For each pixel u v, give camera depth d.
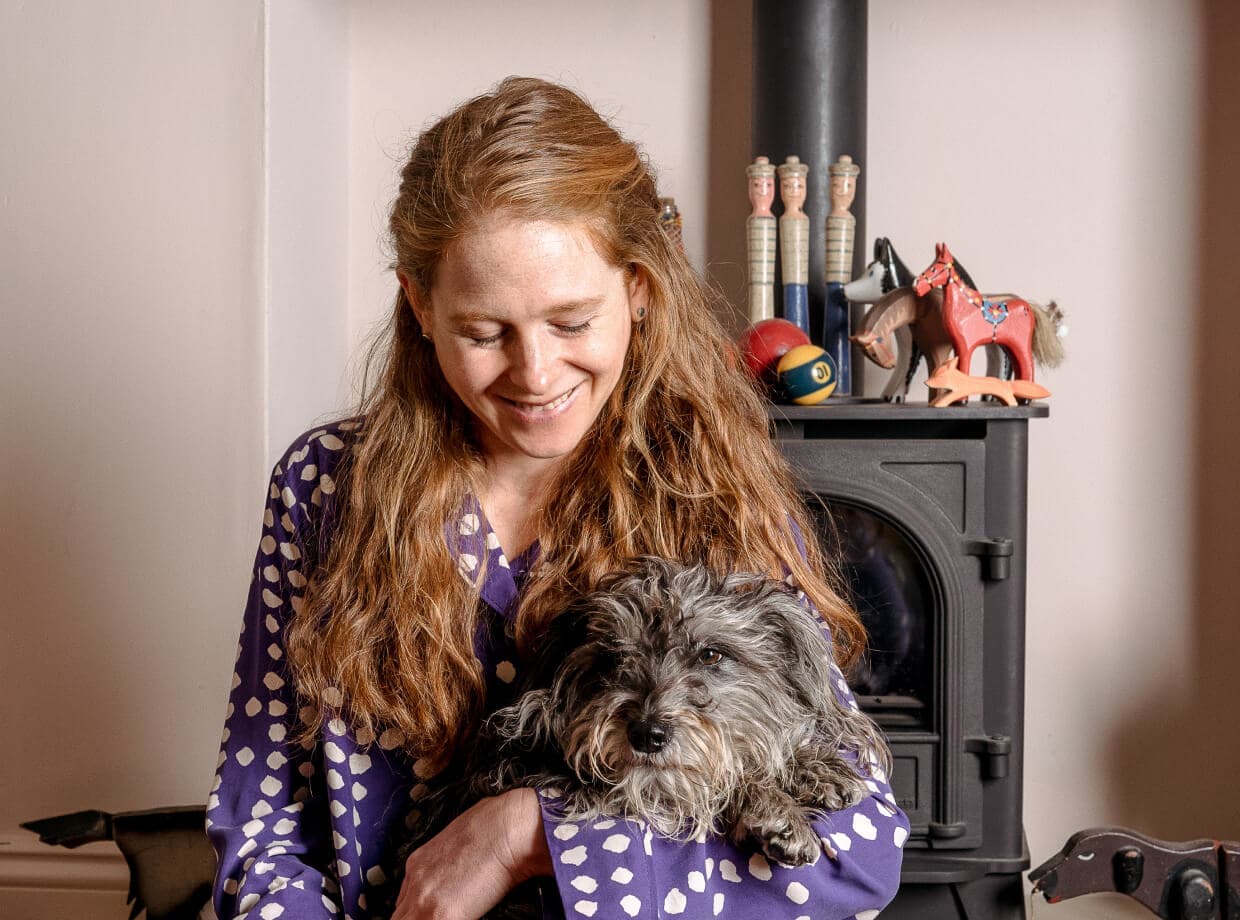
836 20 2.22
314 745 1.18
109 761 2.27
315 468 1.23
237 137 2.16
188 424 2.20
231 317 2.18
